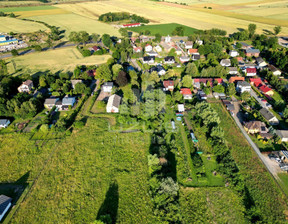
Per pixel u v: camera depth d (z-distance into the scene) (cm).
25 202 5334
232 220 4931
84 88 9950
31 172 6159
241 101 9362
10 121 8319
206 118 7762
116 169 6219
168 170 6088
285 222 4866
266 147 6912
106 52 15425
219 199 5381
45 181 5881
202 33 17800
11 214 5059
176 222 4794
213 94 9900
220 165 6209
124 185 5747
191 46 15525
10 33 18825
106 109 8800
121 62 13300
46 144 7144
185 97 9569
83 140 7306
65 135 7531
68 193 5547
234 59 12500
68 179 5931
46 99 9162
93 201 5347
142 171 6153
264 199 5353
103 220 4566
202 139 7275
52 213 5091
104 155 6700
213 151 6694
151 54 14375
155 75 10625
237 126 7881
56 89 10094
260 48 14900
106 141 7250
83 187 5700
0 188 5684
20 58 14400
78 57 14600
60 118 8412
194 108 8862
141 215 5019
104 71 10794
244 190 5534
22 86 9969
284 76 11406
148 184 5759
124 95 9400
